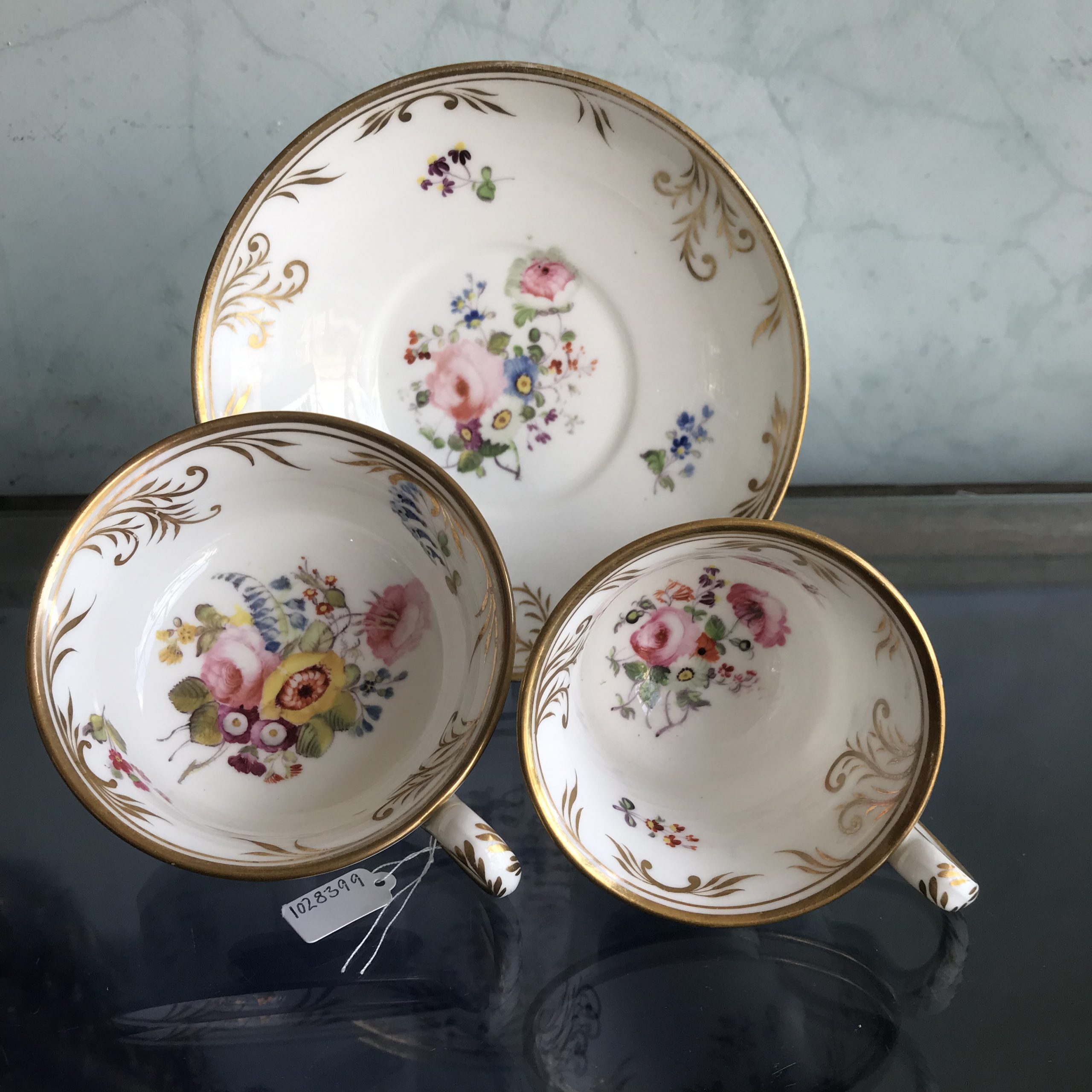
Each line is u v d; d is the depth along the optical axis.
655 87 0.68
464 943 0.55
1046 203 0.74
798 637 0.58
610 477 0.65
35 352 0.74
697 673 0.60
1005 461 0.85
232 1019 0.51
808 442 0.84
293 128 0.68
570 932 0.55
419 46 0.66
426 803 0.50
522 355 0.64
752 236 0.58
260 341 0.60
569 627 0.49
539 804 0.48
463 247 0.62
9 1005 0.51
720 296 0.60
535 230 0.61
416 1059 0.50
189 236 0.71
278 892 0.58
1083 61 0.68
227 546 0.58
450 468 0.66
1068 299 0.78
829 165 0.72
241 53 0.65
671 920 0.52
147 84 0.65
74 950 0.54
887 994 0.53
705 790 0.58
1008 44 0.68
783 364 0.60
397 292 0.62
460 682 0.56
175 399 0.77
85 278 0.72
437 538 0.57
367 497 0.58
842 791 0.55
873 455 0.85
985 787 0.64
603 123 0.57
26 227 0.69
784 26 0.67
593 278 0.62
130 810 0.50
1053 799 0.63
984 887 0.57
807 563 0.51
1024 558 0.83
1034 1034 0.51
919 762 0.51
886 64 0.68
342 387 0.63
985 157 0.72
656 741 0.59
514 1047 0.51
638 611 0.58
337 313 0.62
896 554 0.83
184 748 0.56
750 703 0.60
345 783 0.57
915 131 0.71
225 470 0.55
